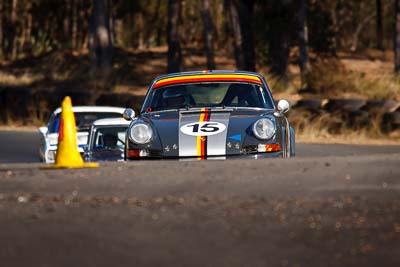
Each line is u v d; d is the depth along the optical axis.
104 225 14.78
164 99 29.77
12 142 57.91
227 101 29.42
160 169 22.09
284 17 91.44
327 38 105.56
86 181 20.19
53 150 41.97
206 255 12.49
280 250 12.74
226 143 25.66
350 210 15.93
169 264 11.98
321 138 60.59
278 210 16.00
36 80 97.56
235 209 16.19
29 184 19.94
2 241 13.62
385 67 127.75
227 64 121.19
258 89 29.83
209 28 106.81
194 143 25.70
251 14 75.44
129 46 148.88
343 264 11.81
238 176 20.48
